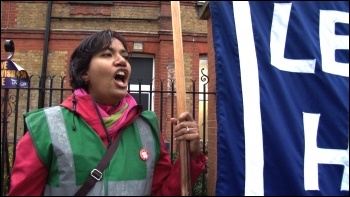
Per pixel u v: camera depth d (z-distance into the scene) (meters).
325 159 1.66
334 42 1.79
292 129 1.66
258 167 1.61
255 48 1.72
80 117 1.64
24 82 4.14
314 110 1.69
